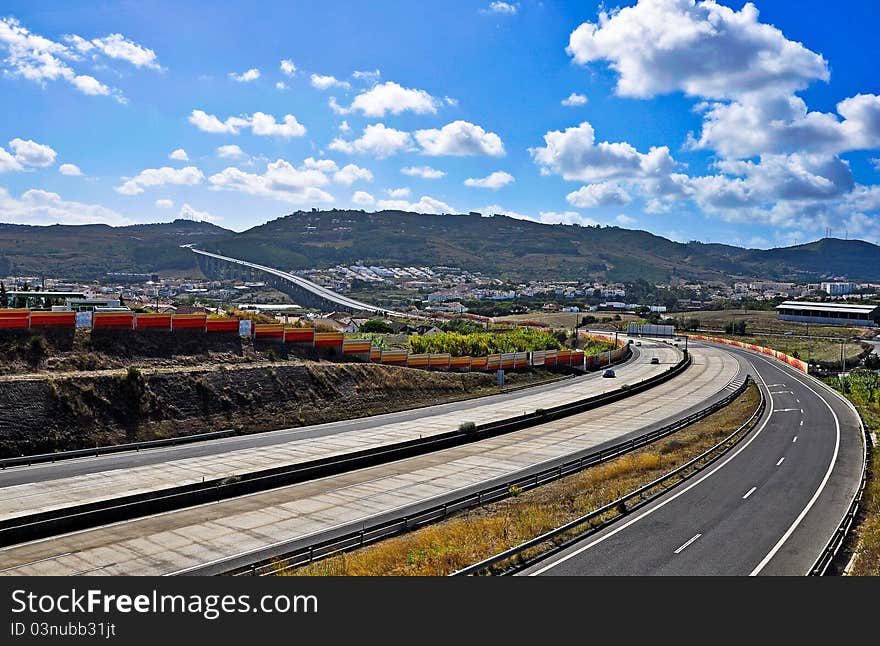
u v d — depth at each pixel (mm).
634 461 40625
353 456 42250
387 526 28781
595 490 34250
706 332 166750
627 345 121500
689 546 25766
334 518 31719
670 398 71812
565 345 124562
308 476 39250
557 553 24953
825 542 26375
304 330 67125
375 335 105000
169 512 32469
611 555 24719
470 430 50750
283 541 28312
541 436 52250
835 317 181500
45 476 36500
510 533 27203
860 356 117750
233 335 62844
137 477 36844
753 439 49062
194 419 49281
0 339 48625
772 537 26953
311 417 55906
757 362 107688
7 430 40531
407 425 54875
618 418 60188
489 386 77375
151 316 57812
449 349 89625
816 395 73375
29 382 43750
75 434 42938
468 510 32125
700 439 47688
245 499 34906
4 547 27250
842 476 37625
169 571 24797
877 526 27781
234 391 53750
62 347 51000
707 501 32344
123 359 53188
